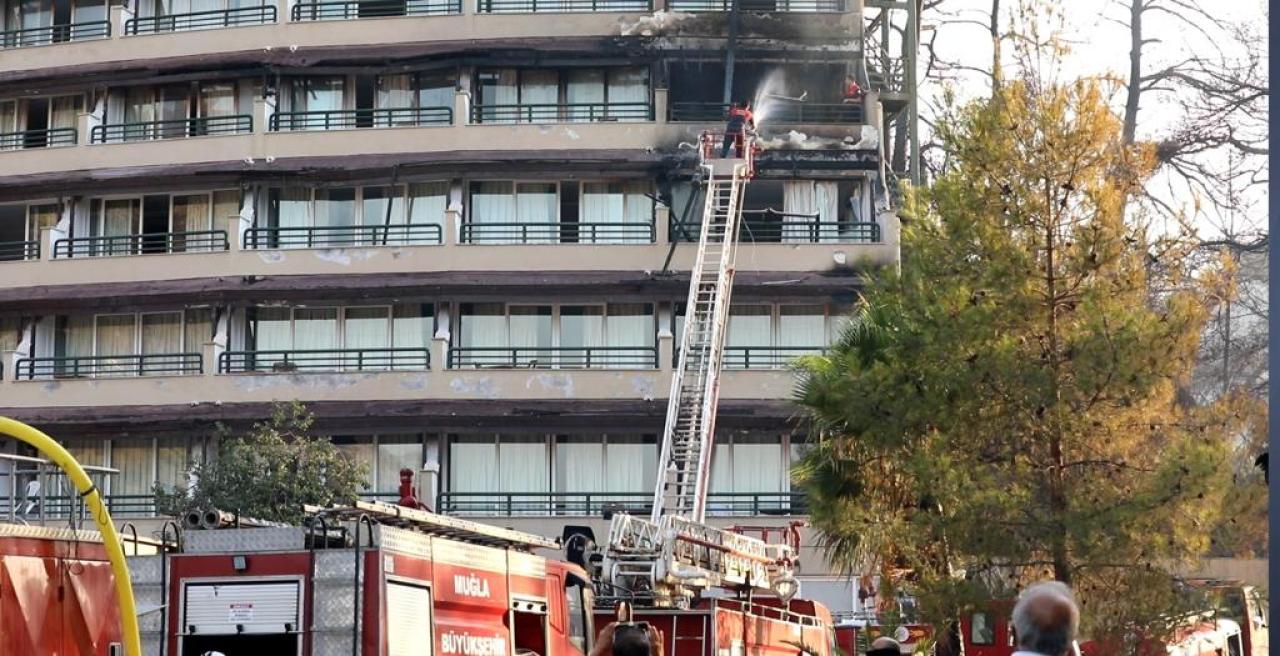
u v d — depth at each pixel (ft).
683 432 159.12
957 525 89.81
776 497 190.19
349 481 166.81
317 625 60.23
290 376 190.60
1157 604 88.74
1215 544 105.19
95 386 194.59
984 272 93.66
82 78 203.92
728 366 192.95
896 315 105.19
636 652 47.91
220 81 204.64
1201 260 101.76
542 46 196.13
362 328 196.95
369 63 199.11
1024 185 94.17
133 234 200.64
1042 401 90.79
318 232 198.39
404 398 189.57
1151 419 91.45
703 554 106.22
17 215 205.67
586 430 191.01
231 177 197.26
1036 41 96.48
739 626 99.14
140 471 196.44
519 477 193.36
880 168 195.11
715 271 172.86
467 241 194.70
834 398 96.84
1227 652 120.37
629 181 196.85
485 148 194.39
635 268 191.31
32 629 63.31
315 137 196.44
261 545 61.26
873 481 109.09
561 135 194.18
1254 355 161.68
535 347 193.88
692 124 193.26
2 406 195.11
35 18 212.84
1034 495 91.15
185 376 192.54
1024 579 93.04
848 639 130.82
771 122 198.29
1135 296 93.20
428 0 203.00
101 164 200.44
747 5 202.28
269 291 192.85
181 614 61.57
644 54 196.34
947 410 92.53
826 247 191.31
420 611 62.28
